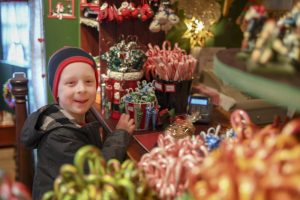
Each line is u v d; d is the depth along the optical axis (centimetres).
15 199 66
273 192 55
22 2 352
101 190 75
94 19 264
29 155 214
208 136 112
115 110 193
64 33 310
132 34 215
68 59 152
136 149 154
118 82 191
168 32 221
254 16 74
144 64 199
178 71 184
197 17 206
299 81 60
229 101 175
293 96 61
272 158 60
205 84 196
